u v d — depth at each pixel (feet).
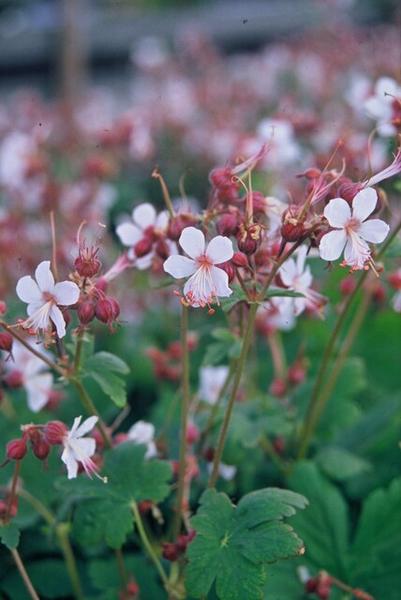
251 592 1.79
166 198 1.95
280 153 2.60
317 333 2.81
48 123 4.14
